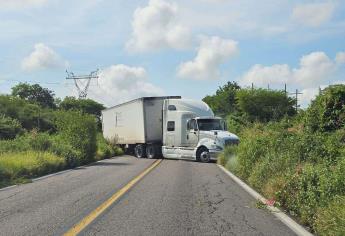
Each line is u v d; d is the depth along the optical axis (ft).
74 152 83.15
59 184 52.95
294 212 34.37
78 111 97.19
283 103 229.66
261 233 28.35
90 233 27.91
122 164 87.25
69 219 32.09
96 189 48.16
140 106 112.78
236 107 259.80
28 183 54.19
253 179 51.03
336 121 75.10
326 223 26.45
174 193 45.37
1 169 56.70
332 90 77.15
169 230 28.89
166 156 107.24
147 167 78.69
